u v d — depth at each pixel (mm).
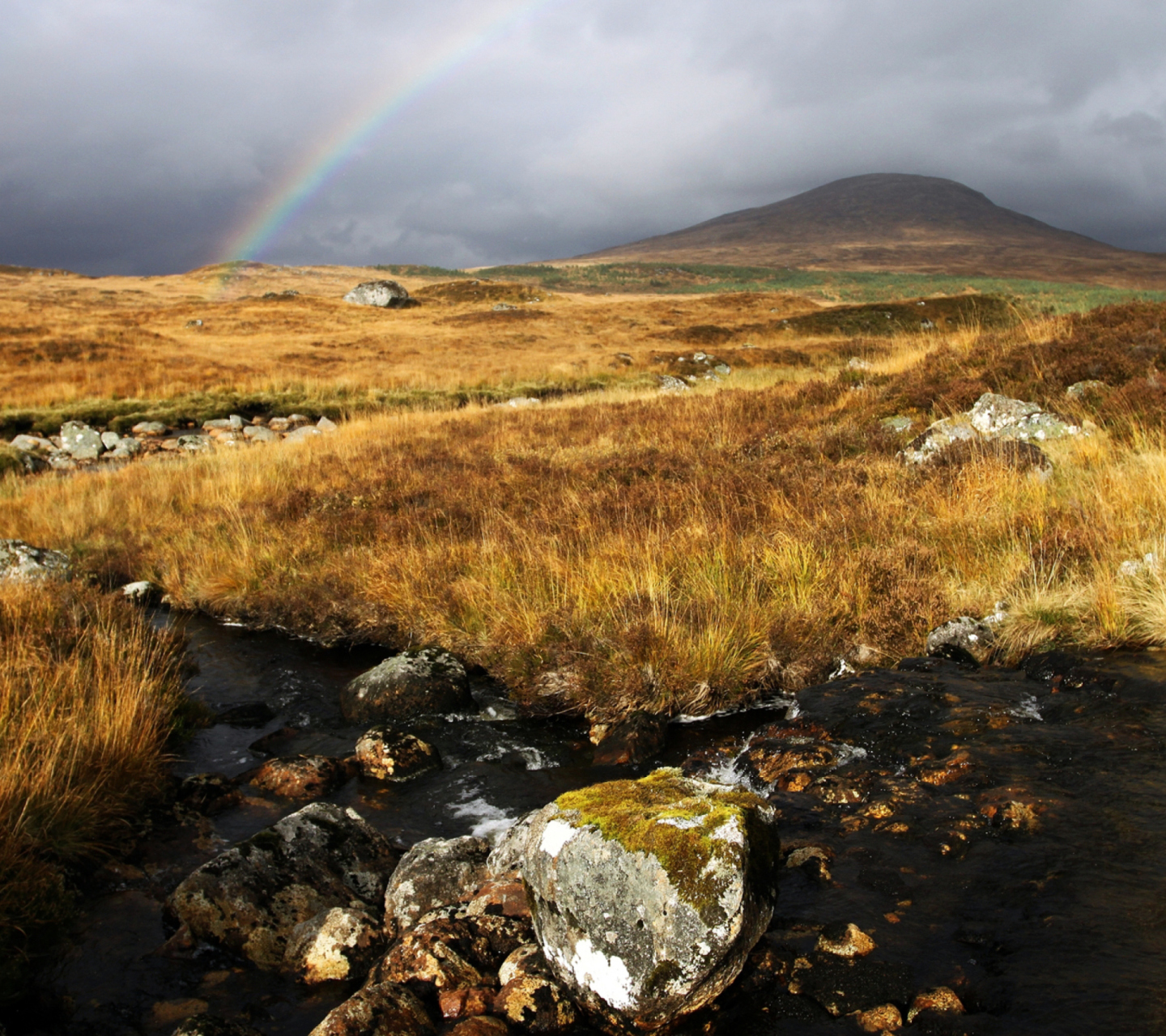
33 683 5371
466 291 80125
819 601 6688
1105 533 6676
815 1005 2553
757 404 16641
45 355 36094
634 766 5164
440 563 8523
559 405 23188
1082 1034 2281
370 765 5312
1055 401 11164
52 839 4051
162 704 6000
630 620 6426
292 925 3547
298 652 8078
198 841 4500
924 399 12852
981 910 2943
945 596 6520
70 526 12719
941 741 4465
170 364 36125
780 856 3383
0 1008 3123
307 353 41750
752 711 5855
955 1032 2346
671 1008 2482
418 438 18234
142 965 3379
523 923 3115
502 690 6688
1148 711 4438
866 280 154125
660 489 9953
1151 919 2742
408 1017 2600
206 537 11188
